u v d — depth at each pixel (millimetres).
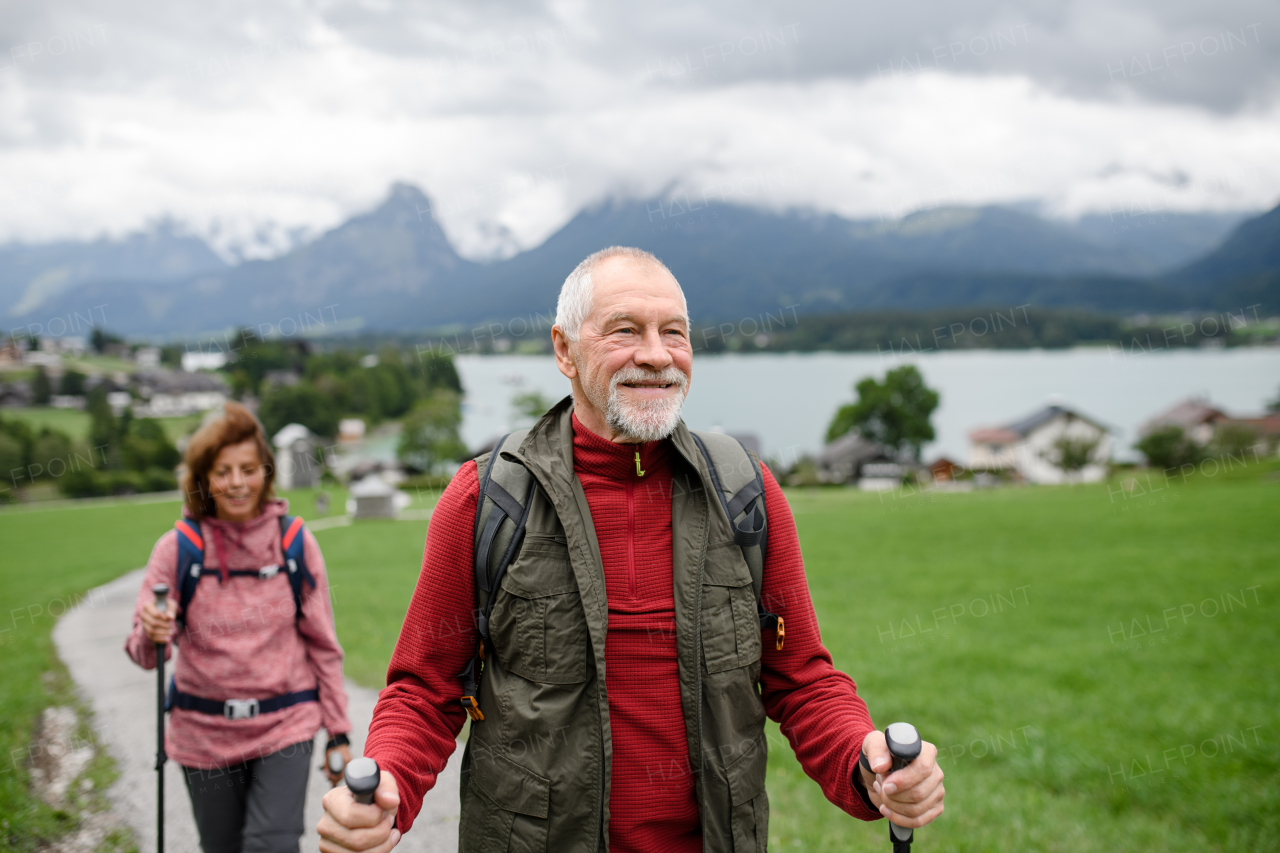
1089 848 5453
